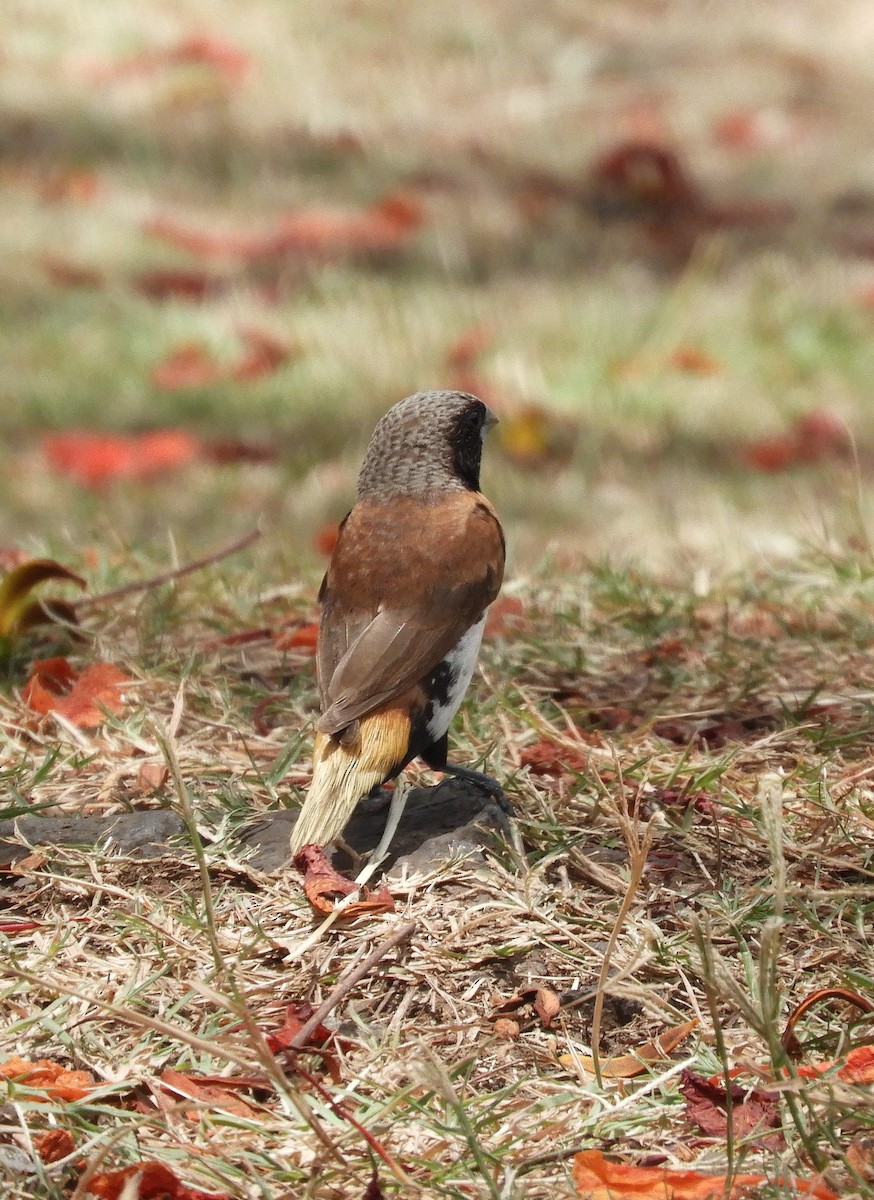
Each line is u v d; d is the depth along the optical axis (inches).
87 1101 252.2
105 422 777.6
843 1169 234.7
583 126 1235.2
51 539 558.9
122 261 970.1
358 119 1210.6
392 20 1386.6
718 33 1403.8
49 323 879.7
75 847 317.4
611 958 287.7
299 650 430.3
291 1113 254.5
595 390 801.6
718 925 296.5
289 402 794.2
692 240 1047.6
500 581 336.5
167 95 1209.4
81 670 412.5
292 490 701.3
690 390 816.9
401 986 284.5
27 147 1128.2
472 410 353.1
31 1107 247.9
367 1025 276.1
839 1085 239.6
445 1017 278.5
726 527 636.1
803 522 634.8
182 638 438.3
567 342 864.9
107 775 354.3
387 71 1301.7
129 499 693.3
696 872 315.3
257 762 359.6
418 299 920.3
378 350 845.2
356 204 1077.8
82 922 299.1
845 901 301.3
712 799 340.2
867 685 406.3
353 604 326.6
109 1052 266.7
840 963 287.0
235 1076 262.1
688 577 525.3
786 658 429.7
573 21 1403.8
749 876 314.8
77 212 1038.4
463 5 1414.9
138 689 394.9
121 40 1290.6
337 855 319.0
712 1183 232.8
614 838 326.0
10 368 825.5
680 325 890.7
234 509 681.6
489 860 313.4
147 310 893.2
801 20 1453.0
